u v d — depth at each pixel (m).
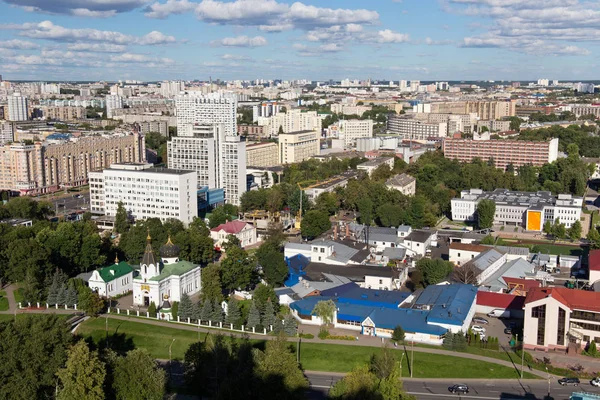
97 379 176.62
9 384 178.50
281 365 180.88
